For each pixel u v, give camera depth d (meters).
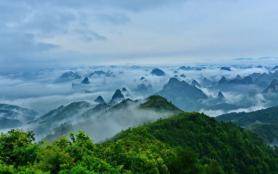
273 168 180.75
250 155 177.25
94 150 50.22
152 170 58.56
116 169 44.69
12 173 37.41
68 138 49.41
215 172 96.12
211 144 171.00
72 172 38.34
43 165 41.03
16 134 46.16
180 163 73.69
